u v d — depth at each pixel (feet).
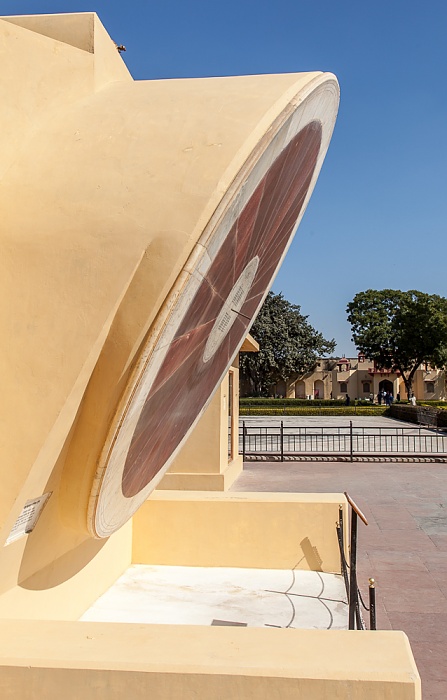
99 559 20.07
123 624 11.59
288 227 20.39
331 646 10.65
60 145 13.61
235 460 54.49
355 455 65.36
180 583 21.52
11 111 13.34
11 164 13.26
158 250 11.87
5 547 12.86
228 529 23.30
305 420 131.13
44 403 11.51
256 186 13.67
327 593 20.72
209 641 10.89
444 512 41.01
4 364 11.69
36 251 12.16
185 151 12.87
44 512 13.70
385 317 191.42
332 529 22.97
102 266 11.91
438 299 185.47
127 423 12.62
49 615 16.31
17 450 11.46
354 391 223.92
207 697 9.89
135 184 12.57
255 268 18.13
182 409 17.63
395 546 33.01
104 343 11.87
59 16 16.24
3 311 11.91
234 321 18.79
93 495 13.34
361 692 9.66
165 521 23.52
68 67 15.01
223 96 14.23
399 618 22.93
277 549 23.11
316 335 204.03
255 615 18.92
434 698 16.97
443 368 191.62
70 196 12.65
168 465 19.72
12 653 10.48
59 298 11.87
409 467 60.54
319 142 18.84
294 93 14.05
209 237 12.01
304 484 50.85
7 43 13.32
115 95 15.48
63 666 10.19
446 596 25.38
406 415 123.34
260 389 201.36
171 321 11.96
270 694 9.78
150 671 10.02
